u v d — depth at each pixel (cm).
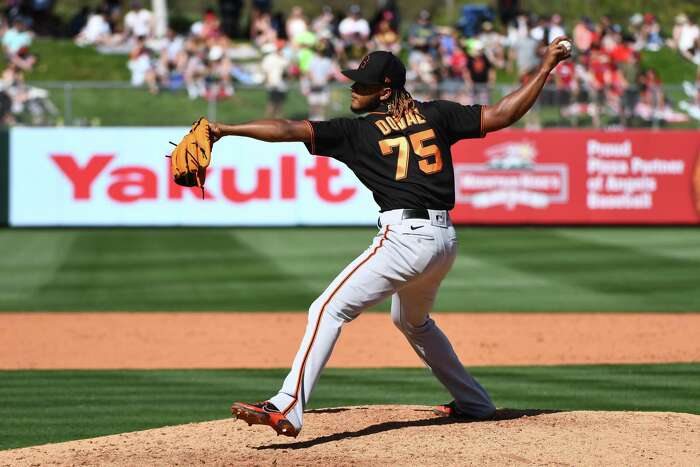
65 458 2069
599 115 7762
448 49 8962
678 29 10000
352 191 7606
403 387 3153
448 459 1975
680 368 3491
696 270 5922
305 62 8469
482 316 4612
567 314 4662
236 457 2033
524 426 2245
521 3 11519
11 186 7425
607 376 3341
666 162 7706
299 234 7250
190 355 3769
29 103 7562
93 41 10119
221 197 7544
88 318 4556
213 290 5266
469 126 2153
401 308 2247
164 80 8150
